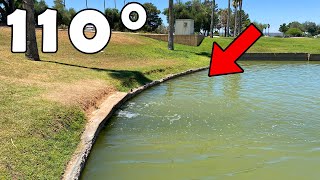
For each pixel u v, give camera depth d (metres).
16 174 5.22
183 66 21.16
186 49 29.55
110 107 10.14
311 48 37.25
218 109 11.00
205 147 7.57
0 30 21.92
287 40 42.78
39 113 7.65
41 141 6.50
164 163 6.68
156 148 7.48
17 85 10.02
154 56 22.89
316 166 6.60
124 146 7.59
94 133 7.77
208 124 9.31
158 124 9.26
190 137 8.23
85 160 6.52
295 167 6.55
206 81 17.17
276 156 7.08
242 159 6.91
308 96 13.40
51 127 7.19
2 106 7.77
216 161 6.79
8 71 11.77
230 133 8.55
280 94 13.80
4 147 5.85
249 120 9.74
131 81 14.36
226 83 16.61
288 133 8.61
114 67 16.89
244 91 14.42
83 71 14.09
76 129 7.79
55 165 5.88
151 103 11.78
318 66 26.09
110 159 6.88
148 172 6.28
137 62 19.70
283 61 30.55
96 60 18.56
